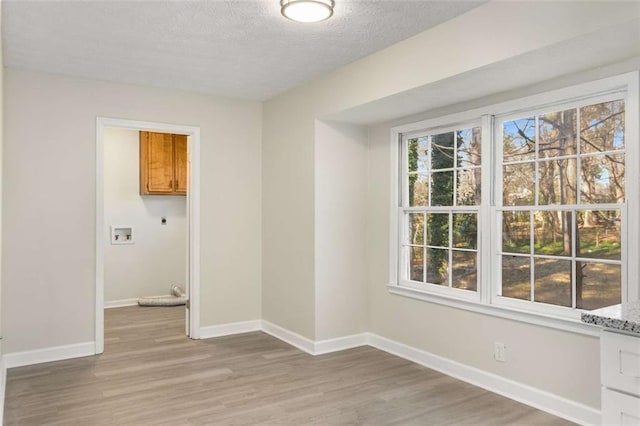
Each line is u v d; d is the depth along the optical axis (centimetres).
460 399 320
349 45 334
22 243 388
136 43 329
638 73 257
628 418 175
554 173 305
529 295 319
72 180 408
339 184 436
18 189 386
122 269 641
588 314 185
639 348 171
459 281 369
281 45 333
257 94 473
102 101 422
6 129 381
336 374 370
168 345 449
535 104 307
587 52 248
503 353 327
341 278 437
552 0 235
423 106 370
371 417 293
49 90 399
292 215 455
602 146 280
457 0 263
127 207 646
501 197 338
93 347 418
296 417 293
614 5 211
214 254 482
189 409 304
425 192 400
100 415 295
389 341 427
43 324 396
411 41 318
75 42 327
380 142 438
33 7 272
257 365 392
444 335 373
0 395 286
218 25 299
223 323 488
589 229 286
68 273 407
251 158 503
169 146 651
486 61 268
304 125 436
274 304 485
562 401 291
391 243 423
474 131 358
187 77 413
